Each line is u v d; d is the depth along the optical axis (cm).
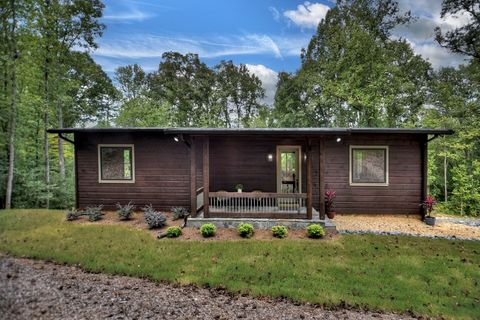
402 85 1292
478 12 945
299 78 1727
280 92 1966
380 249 500
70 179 1190
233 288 354
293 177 861
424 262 442
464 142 1145
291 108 1853
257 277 386
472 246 525
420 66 1445
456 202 1196
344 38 1402
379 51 1308
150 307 304
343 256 465
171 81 2259
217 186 845
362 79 1355
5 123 1029
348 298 331
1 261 444
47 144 1057
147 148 813
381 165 790
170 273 397
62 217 729
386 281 377
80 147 816
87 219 712
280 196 628
